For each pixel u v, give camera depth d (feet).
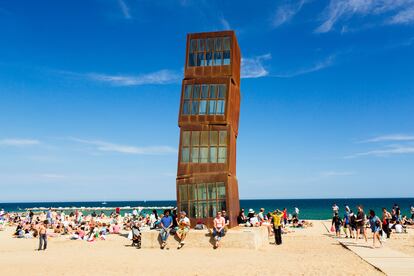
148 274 48.06
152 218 121.39
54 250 75.31
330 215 292.61
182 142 84.99
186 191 82.84
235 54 90.68
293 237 95.35
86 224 115.03
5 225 154.20
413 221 130.52
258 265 53.62
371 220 71.92
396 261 55.06
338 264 53.98
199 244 71.72
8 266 54.54
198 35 89.92
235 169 90.79
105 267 53.11
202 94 86.17
